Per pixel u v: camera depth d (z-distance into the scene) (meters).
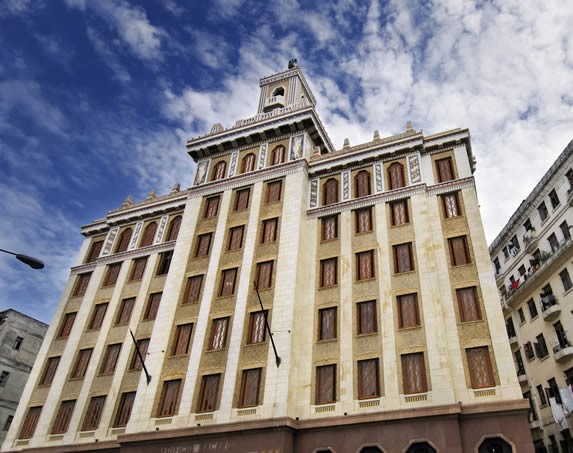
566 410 31.53
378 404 22.78
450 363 22.92
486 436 20.53
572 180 35.16
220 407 24.69
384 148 31.94
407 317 24.98
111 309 33.59
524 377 38.59
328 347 25.53
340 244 29.31
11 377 45.00
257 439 22.95
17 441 30.00
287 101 41.03
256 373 25.34
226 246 31.59
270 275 28.80
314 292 27.86
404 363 23.56
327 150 37.19
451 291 25.03
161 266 34.72
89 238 40.41
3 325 46.12
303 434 23.28
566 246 34.06
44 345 34.28
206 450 23.66
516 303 41.28
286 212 31.16
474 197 27.83
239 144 37.12
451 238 26.92
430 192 29.11
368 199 30.31
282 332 25.88
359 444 22.02
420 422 21.47
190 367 26.89
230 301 28.77
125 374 29.83
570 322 33.91
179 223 36.62
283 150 35.25
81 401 29.70
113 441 26.92
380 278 26.70
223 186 35.06
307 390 24.45
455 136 30.53
